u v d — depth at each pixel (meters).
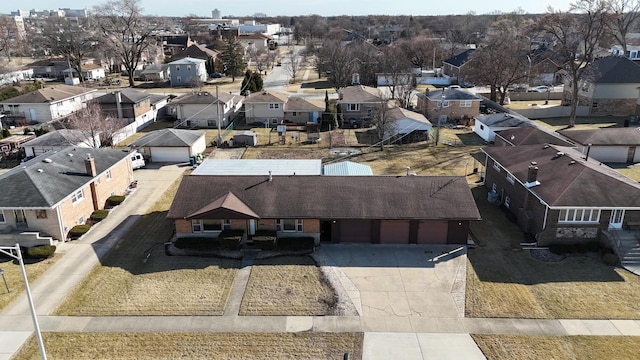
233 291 28.58
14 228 34.00
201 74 110.31
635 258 31.44
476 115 70.62
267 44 170.75
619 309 26.80
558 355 23.30
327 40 145.62
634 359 22.92
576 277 30.08
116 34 107.75
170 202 42.41
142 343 24.06
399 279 29.98
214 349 23.67
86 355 23.19
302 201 34.31
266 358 23.09
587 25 69.56
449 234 34.12
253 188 35.28
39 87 91.19
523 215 36.12
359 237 34.47
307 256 32.69
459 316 26.38
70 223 35.59
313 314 26.50
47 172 36.44
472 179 47.66
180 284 29.25
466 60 104.94
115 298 27.81
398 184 35.72
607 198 32.16
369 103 71.00
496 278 30.06
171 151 54.09
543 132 51.00
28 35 177.38
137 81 114.81
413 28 190.25
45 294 28.12
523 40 99.75
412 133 61.81
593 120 72.19
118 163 42.78
